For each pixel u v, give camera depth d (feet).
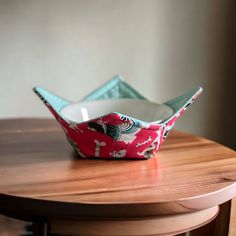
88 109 3.90
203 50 6.19
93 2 5.57
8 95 5.53
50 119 4.49
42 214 2.65
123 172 3.12
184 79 6.19
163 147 3.69
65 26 5.54
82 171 3.11
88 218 2.63
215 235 3.43
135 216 2.64
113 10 5.67
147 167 3.22
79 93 5.77
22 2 5.33
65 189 2.79
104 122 3.11
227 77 6.40
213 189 2.85
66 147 3.62
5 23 5.32
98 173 3.08
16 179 2.93
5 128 4.12
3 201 2.70
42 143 3.70
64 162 3.28
